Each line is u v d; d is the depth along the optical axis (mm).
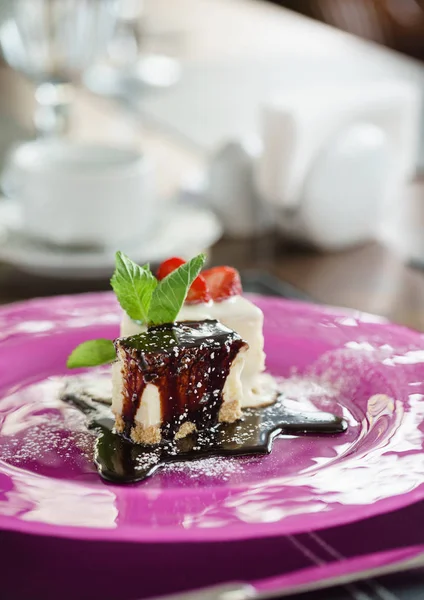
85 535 461
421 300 744
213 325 582
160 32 1530
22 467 535
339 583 453
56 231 765
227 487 492
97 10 938
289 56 1370
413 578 465
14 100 1253
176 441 555
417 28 1635
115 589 460
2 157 984
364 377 599
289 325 646
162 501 482
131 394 557
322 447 553
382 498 482
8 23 938
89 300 676
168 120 1096
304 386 603
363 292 755
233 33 1557
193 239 788
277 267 797
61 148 816
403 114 837
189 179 904
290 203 812
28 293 754
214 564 471
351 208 810
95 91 1230
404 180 860
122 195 763
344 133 807
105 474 528
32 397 593
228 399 569
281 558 474
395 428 543
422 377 588
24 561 472
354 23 1720
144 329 587
